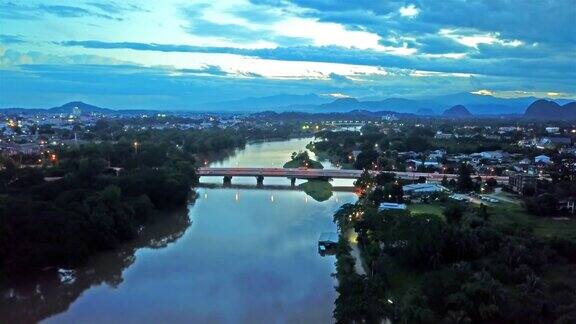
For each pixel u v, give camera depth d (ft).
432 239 500.33
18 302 492.54
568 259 506.89
